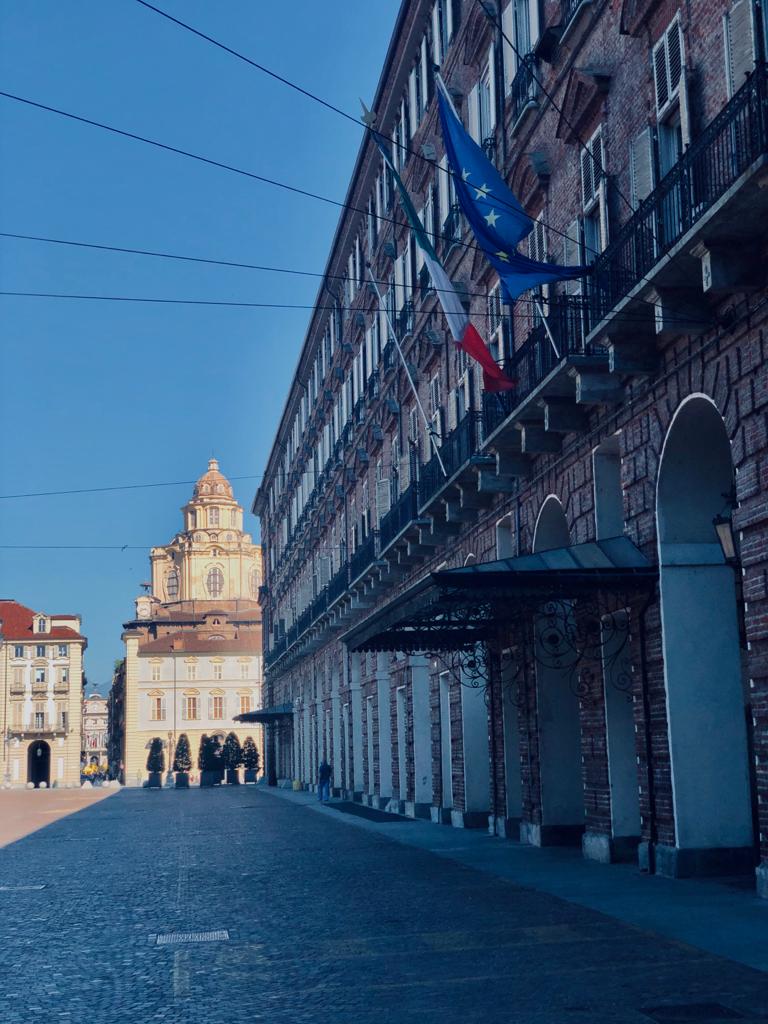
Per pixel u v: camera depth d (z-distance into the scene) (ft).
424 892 50.19
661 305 45.52
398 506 101.60
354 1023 27.12
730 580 50.93
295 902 48.85
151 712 368.27
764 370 41.83
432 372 98.32
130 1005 30.37
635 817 57.67
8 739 370.32
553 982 30.53
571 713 69.51
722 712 50.14
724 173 41.65
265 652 268.62
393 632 75.61
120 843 89.97
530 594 56.59
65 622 384.47
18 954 39.19
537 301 60.85
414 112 102.73
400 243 110.83
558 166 64.69
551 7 64.34
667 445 50.44
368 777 134.00
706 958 32.55
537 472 68.44
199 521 412.98
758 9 41.96
